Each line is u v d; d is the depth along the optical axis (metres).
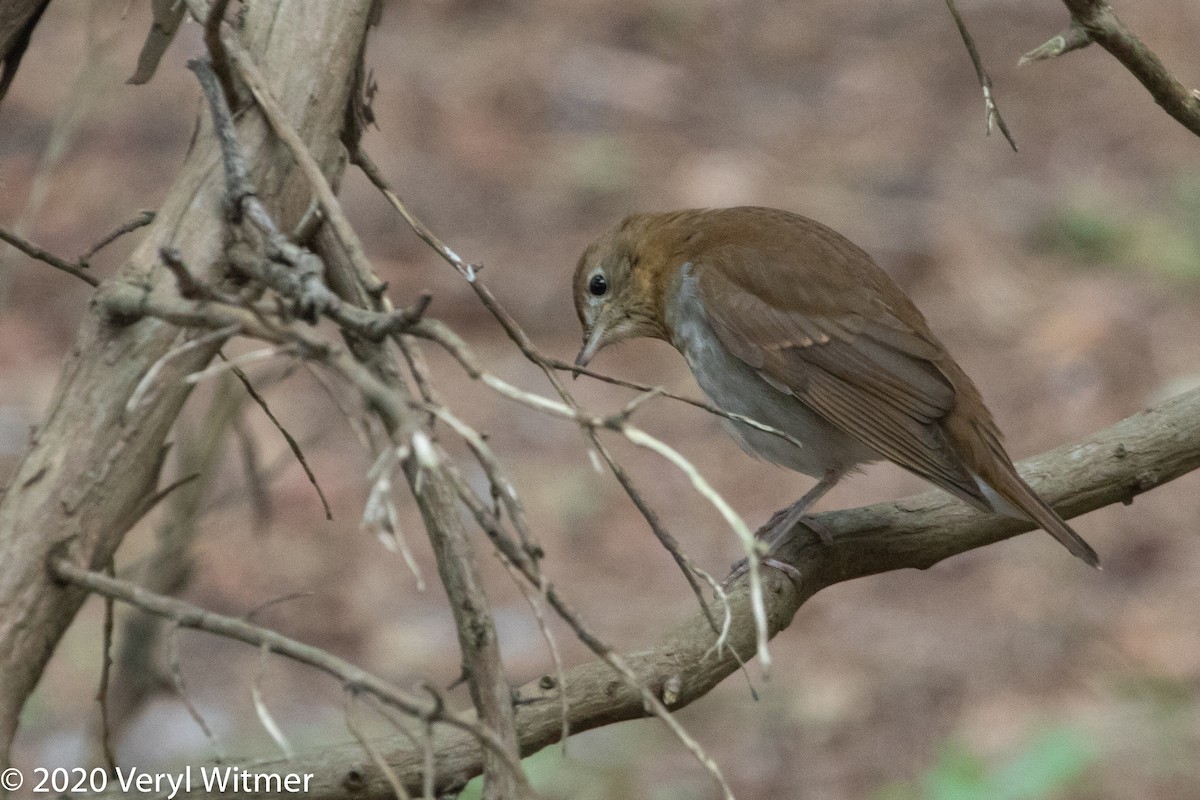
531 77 19.62
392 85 19.22
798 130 18.89
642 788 10.43
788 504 13.64
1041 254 16.62
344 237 3.51
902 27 21.20
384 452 2.91
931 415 7.01
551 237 16.61
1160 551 12.99
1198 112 4.95
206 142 3.74
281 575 12.66
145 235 3.56
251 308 2.98
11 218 15.72
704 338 7.64
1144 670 11.44
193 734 10.50
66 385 3.26
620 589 12.69
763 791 10.47
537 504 13.57
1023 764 9.52
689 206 17.14
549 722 4.52
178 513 8.30
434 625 12.27
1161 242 16.53
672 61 20.30
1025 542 13.34
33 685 3.12
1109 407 14.27
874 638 12.23
